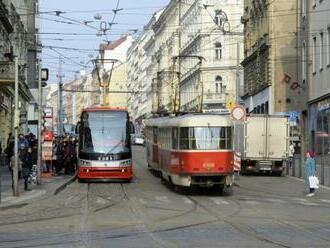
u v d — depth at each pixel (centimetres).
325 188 3022
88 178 3170
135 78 15462
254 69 6612
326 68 4406
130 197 2484
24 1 6975
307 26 4950
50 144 3606
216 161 2570
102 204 2208
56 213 1930
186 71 9938
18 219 1777
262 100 6228
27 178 2611
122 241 1356
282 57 5844
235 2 8725
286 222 1709
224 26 8706
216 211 1994
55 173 3694
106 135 3197
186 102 10006
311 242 1340
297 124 4812
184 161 2594
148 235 1452
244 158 3862
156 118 3756
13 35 5531
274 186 3102
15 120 2341
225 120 2602
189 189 2862
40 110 2930
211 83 8931
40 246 1286
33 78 7381
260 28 6281
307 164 2691
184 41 10131
